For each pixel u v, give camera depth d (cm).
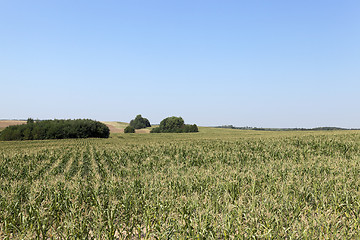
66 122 8912
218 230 672
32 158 2772
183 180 1178
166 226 679
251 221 670
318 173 1342
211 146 3522
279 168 1492
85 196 1016
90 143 5462
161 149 3266
